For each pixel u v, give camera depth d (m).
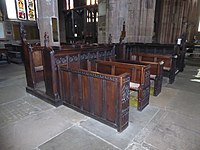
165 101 4.00
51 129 2.78
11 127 2.84
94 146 2.36
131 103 3.87
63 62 3.81
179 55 6.65
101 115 2.95
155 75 4.31
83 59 4.46
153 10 8.51
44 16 4.65
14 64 9.12
